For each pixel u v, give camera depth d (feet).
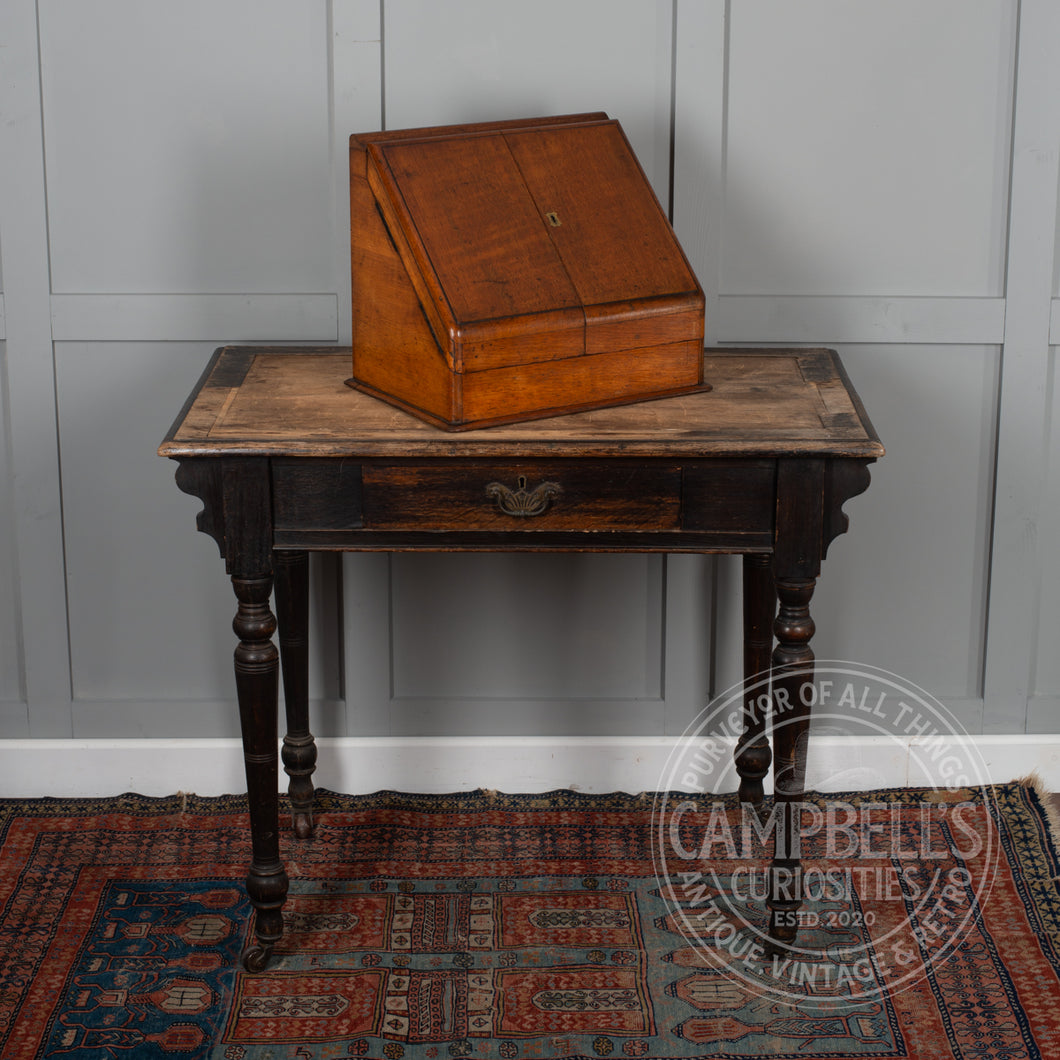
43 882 8.47
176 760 9.51
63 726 9.50
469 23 8.45
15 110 8.47
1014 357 8.93
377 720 9.50
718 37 8.43
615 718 9.53
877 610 9.47
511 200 7.29
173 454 6.66
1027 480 9.14
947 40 8.48
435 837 9.02
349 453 6.68
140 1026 7.18
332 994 7.46
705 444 6.66
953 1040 7.09
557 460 6.77
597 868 8.66
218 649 9.48
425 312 6.91
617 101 8.60
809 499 6.77
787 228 8.82
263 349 8.55
